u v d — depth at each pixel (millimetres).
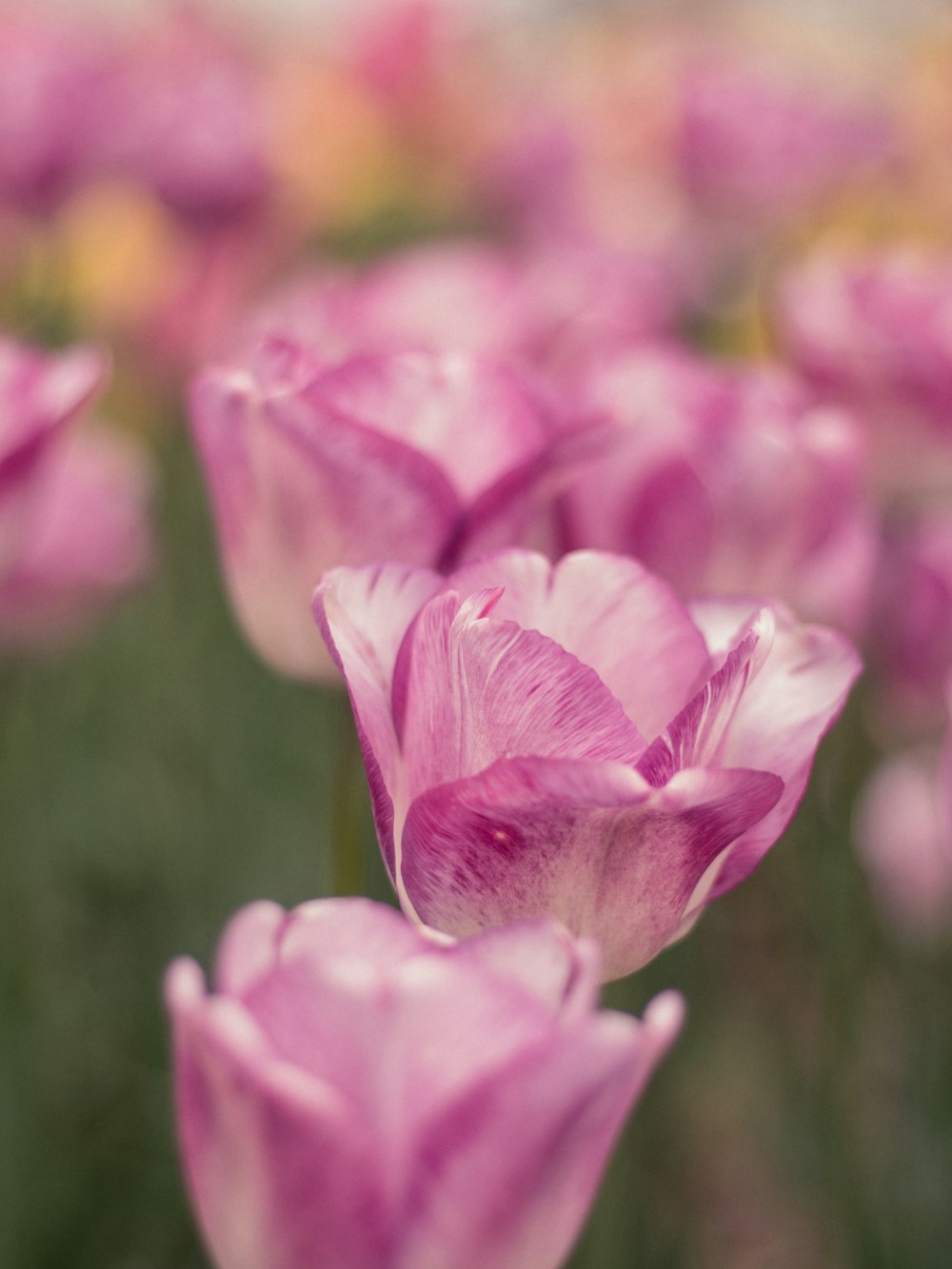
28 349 535
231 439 460
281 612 467
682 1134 904
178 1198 809
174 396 991
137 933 912
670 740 393
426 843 398
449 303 577
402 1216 365
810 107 1118
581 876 401
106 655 994
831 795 662
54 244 906
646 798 385
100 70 905
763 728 410
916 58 1525
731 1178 920
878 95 1317
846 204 1256
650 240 1168
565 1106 360
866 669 641
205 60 1134
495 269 586
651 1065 370
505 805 392
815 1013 806
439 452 470
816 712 411
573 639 413
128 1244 796
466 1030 361
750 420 520
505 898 402
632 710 413
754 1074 900
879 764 699
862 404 583
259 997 363
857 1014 693
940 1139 737
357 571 411
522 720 396
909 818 688
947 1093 743
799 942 862
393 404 469
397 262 614
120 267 1009
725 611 427
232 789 940
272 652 472
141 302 978
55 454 519
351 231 1359
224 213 941
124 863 930
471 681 394
